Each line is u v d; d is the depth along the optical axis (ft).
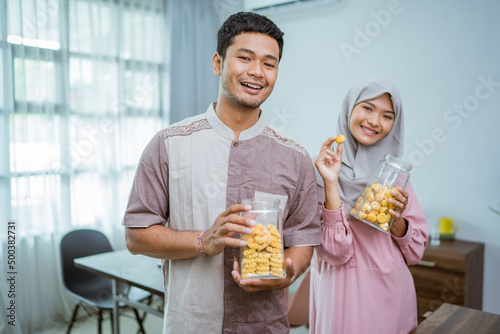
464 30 8.98
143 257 7.46
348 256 4.32
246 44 3.36
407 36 9.71
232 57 3.40
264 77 3.43
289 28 11.59
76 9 9.71
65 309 9.72
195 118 3.77
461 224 9.28
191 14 12.12
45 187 9.34
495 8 8.58
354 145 4.91
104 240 8.74
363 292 4.42
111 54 10.45
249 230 3.04
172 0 11.59
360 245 4.48
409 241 4.45
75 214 9.91
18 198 8.89
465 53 9.00
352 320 4.40
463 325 3.77
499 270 8.87
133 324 9.64
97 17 10.12
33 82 9.06
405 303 4.56
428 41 9.44
